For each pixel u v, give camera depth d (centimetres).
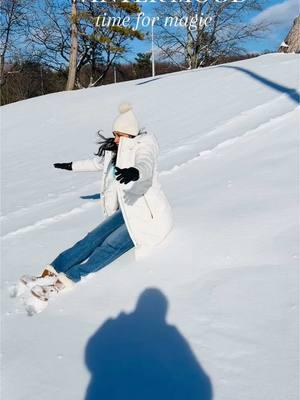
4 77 4084
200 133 836
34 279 334
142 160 326
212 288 306
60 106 1639
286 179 483
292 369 225
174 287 317
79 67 3903
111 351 260
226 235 371
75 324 293
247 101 991
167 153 755
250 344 247
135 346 261
